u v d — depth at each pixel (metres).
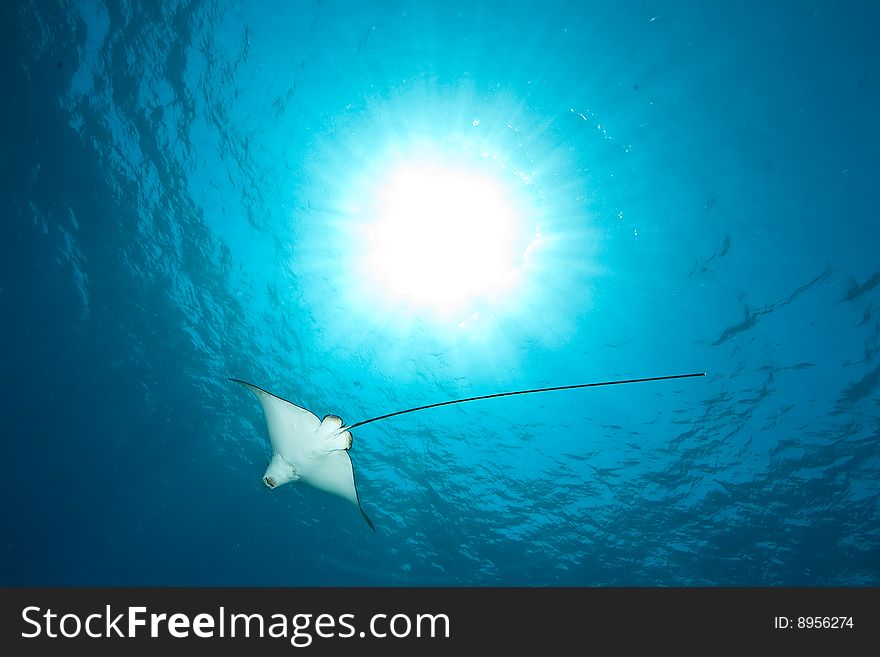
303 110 7.40
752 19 6.16
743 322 8.28
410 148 7.54
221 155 7.81
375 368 9.52
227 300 9.09
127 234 8.54
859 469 9.16
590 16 6.37
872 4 5.90
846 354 8.36
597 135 7.03
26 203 8.21
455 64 6.87
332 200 8.08
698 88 6.60
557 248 8.02
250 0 6.71
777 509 9.66
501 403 9.52
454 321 8.98
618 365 9.00
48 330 9.05
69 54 7.16
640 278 8.09
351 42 6.89
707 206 7.34
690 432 9.41
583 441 9.71
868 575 9.46
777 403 8.98
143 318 9.23
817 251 7.50
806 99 6.52
